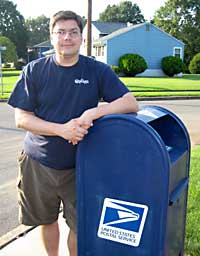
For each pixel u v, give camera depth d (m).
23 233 3.65
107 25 45.59
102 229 2.24
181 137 2.55
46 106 2.44
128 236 2.17
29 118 2.39
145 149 2.06
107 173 2.18
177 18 56.84
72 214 2.59
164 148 2.03
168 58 34.88
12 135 8.38
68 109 2.41
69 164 2.46
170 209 2.16
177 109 13.15
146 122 2.14
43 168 2.52
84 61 2.43
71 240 2.73
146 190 2.09
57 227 2.88
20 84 2.46
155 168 2.05
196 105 14.51
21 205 2.71
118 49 36.03
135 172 2.11
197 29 55.44
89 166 2.22
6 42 60.28
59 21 2.32
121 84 2.46
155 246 2.12
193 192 4.31
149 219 2.11
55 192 2.58
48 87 2.40
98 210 2.24
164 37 37.06
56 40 2.34
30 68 2.44
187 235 3.34
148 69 36.44
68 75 2.38
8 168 5.91
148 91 19.16
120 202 2.17
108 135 2.14
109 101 2.45
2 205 4.49
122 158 2.13
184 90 20.23
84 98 2.40
